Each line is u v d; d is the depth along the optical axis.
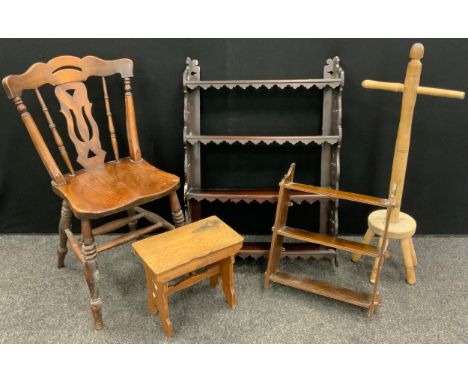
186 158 2.02
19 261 2.27
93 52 2.08
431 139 2.22
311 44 2.05
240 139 1.97
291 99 2.16
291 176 1.93
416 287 2.06
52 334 1.82
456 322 1.86
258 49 2.06
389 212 1.69
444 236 2.44
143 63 2.11
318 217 2.43
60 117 2.21
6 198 2.38
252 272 2.19
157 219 2.08
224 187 2.37
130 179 1.93
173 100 2.18
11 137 2.24
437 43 2.02
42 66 1.80
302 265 2.25
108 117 2.03
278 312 1.93
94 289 1.78
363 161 2.28
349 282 2.12
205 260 1.75
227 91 2.14
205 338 1.80
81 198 1.76
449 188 2.33
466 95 2.11
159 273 1.62
